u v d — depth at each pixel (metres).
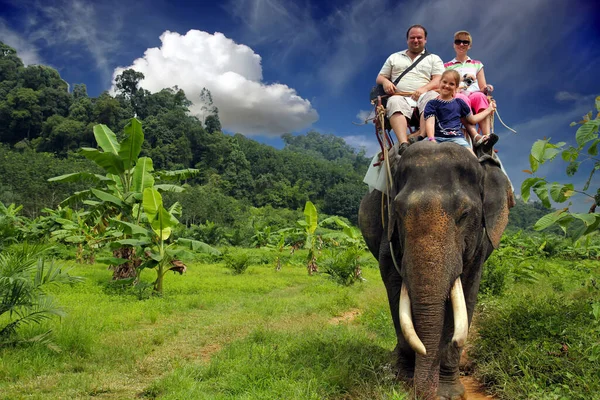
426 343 3.47
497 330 5.47
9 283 6.16
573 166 4.33
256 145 127.38
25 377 5.13
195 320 8.95
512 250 14.86
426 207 3.52
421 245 3.50
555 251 22.98
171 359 6.12
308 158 126.25
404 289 3.66
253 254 26.73
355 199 104.81
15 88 103.31
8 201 45.34
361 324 7.94
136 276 12.21
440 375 4.19
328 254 20.44
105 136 13.22
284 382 4.45
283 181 110.06
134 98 113.56
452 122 4.33
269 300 11.49
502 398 4.34
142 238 11.98
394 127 4.80
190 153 104.31
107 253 19.31
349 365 4.81
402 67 5.35
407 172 3.78
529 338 5.04
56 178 12.31
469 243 3.70
